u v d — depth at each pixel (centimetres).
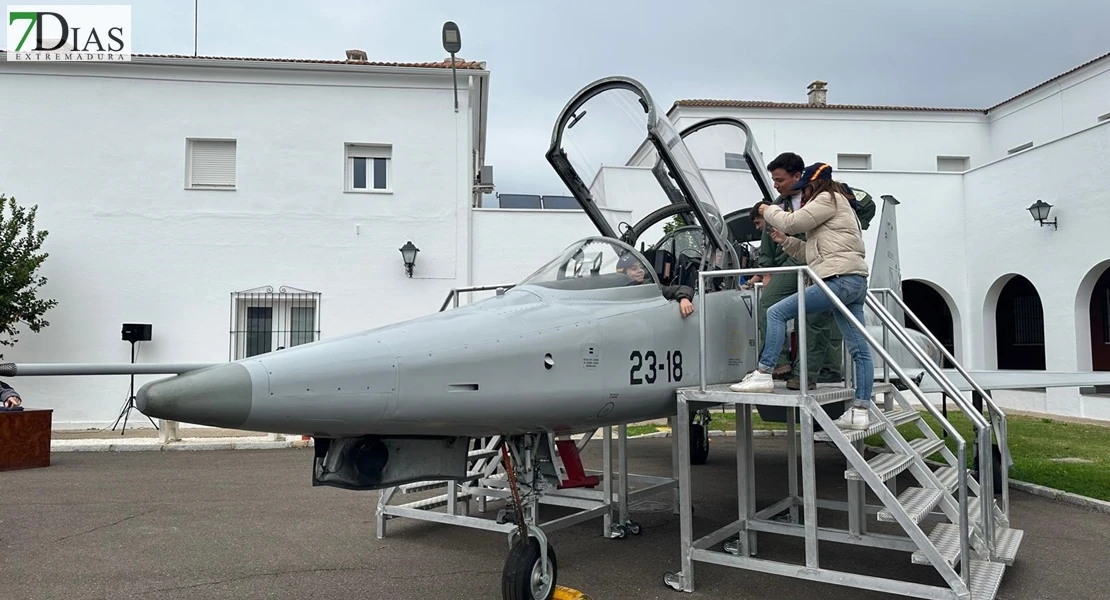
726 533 508
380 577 487
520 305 430
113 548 556
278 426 306
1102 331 1694
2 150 1314
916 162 2162
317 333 1366
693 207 512
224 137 1359
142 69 1338
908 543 493
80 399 1296
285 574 493
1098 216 1420
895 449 469
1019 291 1944
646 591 463
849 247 451
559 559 536
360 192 1385
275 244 1362
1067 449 1019
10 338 1280
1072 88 1948
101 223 1320
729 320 528
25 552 544
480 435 392
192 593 453
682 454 458
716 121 638
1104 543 572
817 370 563
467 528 625
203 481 837
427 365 344
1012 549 470
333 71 1377
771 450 1121
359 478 363
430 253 1395
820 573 406
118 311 1317
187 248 1338
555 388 393
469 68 1414
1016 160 1619
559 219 1428
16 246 1200
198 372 296
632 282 482
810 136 2108
